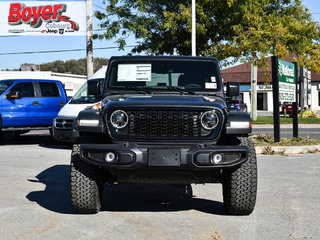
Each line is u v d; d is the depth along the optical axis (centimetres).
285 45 1762
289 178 763
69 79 4494
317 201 591
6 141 1477
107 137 504
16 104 1328
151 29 1773
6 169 850
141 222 484
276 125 1242
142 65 608
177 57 618
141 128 482
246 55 1780
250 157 497
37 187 678
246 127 491
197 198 613
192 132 483
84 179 493
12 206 554
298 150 1140
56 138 1184
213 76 604
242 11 1628
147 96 548
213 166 462
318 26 1797
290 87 1323
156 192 655
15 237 426
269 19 1736
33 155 1079
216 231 450
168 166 461
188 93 581
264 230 454
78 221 487
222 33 1770
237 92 596
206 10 1750
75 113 1145
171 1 1744
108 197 618
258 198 609
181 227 465
